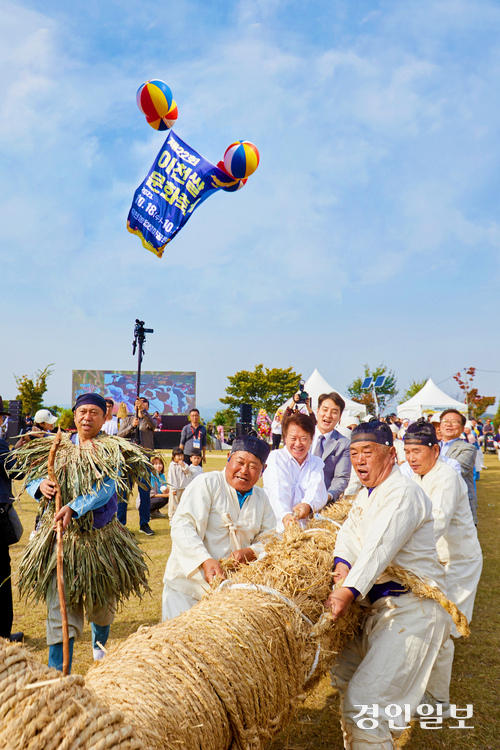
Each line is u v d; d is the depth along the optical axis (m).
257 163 6.54
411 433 3.45
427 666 2.23
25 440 3.37
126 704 1.28
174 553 2.67
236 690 1.53
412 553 2.34
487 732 2.76
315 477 3.87
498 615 4.34
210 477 2.74
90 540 3.00
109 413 7.59
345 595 2.14
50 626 2.89
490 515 8.90
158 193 7.04
